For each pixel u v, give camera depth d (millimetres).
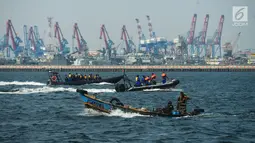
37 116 126000
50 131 103250
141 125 108938
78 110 138625
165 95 191875
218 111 138250
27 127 108188
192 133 101000
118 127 107000
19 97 182500
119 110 120812
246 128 106938
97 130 103938
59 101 167250
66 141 93625
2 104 157000
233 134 100312
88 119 118188
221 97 193375
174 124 110562
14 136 98062
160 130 103812
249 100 178875
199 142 93000
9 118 122562
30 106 150875
